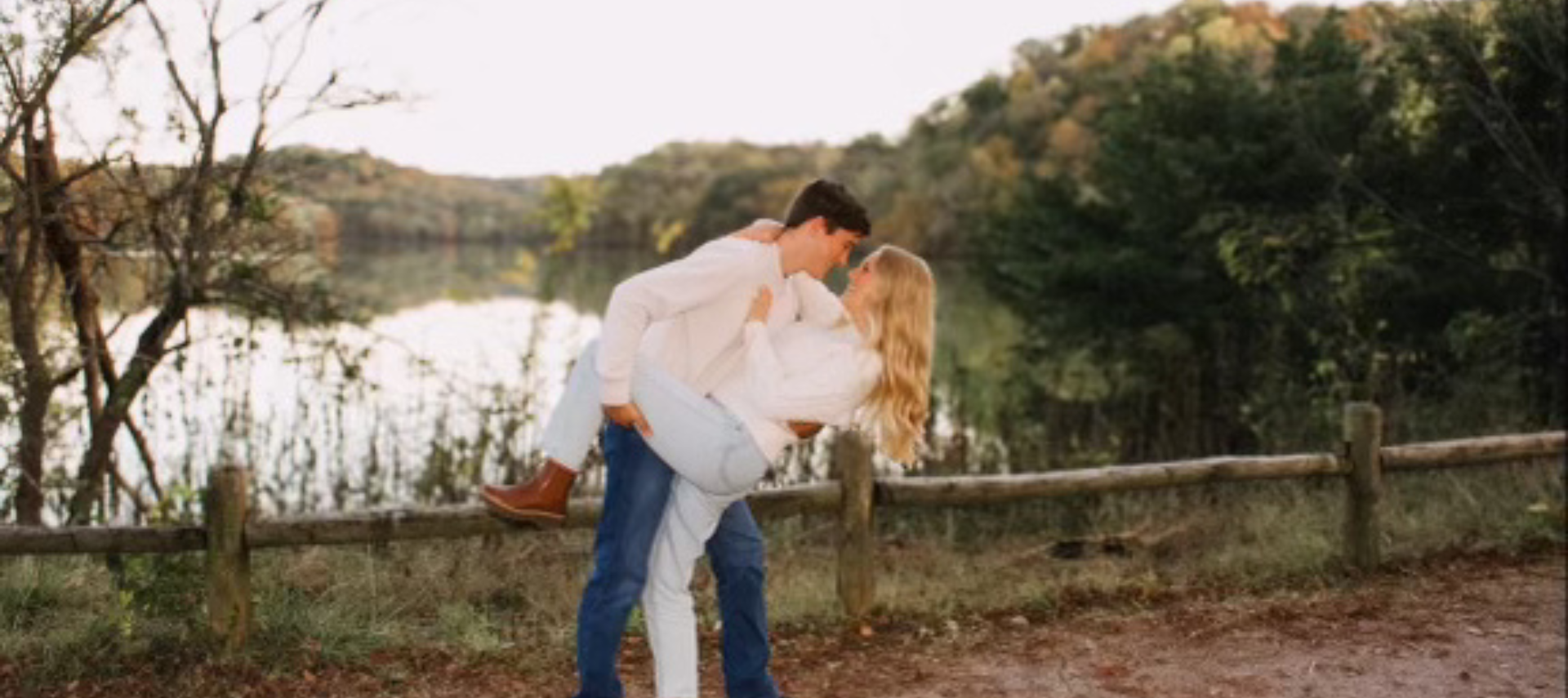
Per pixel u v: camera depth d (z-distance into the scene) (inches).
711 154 3120.1
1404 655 176.4
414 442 293.9
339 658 162.1
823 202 127.2
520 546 213.9
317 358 252.2
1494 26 363.3
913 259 129.0
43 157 198.8
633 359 121.3
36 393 203.5
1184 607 197.8
